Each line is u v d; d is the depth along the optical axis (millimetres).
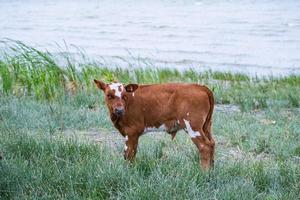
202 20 63750
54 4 89750
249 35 51625
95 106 20188
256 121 18266
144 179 11750
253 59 39812
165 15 69688
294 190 11281
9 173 11359
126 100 12461
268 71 35188
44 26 62500
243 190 11062
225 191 10938
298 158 14273
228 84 26844
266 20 61281
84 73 22891
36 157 12633
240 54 41938
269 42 47531
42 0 97312
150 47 46219
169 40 50219
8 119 16891
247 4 77875
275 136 16031
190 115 12234
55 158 12656
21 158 12555
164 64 37781
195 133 12281
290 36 50438
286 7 72562
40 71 21578
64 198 10680
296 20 60500
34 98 20500
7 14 77188
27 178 11383
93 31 57469
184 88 12398
